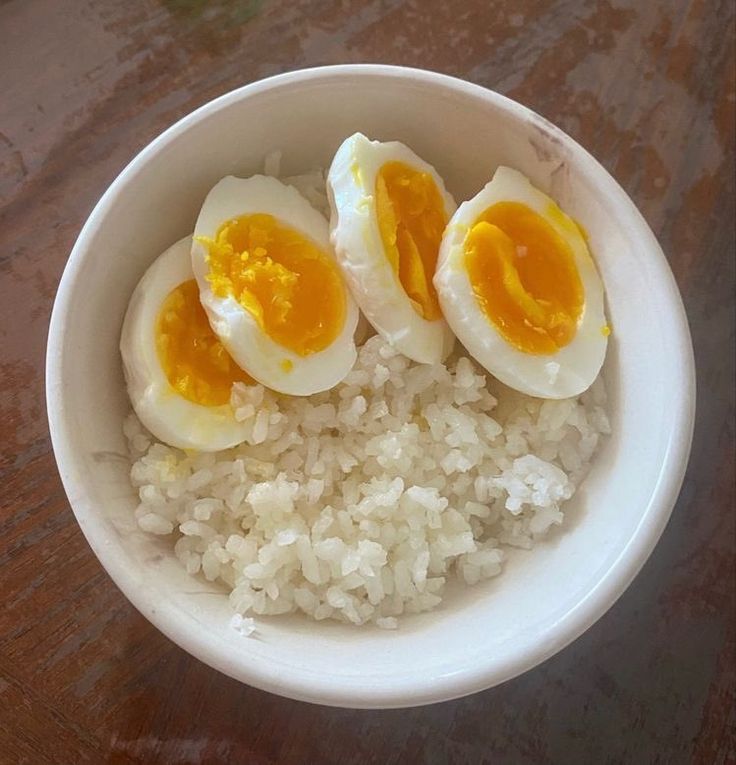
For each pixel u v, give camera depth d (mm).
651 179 228
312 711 196
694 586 210
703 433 217
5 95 220
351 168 183
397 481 186
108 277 180
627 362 190
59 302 170
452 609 184
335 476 192
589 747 200
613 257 191
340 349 188
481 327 186
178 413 178
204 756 192
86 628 194
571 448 194
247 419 185
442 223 196
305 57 229
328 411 192
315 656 166
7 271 210
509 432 195
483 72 231
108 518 166
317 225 194
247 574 176
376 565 182
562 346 191
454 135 198
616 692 203
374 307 185
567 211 197
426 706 198
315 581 180
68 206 215
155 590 163
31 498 199
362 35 231
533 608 173
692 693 205
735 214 229
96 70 223
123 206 177
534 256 195
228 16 229
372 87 188
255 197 188
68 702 190
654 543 169
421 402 198
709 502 214
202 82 225
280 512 182
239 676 158
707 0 238
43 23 225
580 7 237
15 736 188
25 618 193
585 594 167
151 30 226
